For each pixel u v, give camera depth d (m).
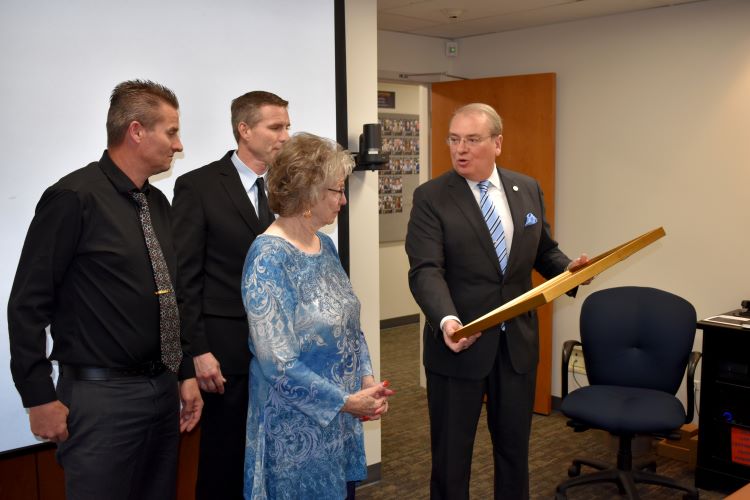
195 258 2.05
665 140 3.70
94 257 1.66
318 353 1.59
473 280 2.23
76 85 2.16
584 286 4.07
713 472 3.08
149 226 1.78
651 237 1.98
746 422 3.05
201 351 2.03
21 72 2.06
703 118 3.55
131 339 1.70
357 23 3.02
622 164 3.88
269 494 1.60
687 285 3.69
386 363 5.39
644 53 3.73
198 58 2.41
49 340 2.17
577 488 3.11
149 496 1.83
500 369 2.24
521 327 2.25
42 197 1.63
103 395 1.67
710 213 3.57
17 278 1.60
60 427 1.61
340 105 2.81
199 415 2.00
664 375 2.99
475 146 2.18
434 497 2.34
